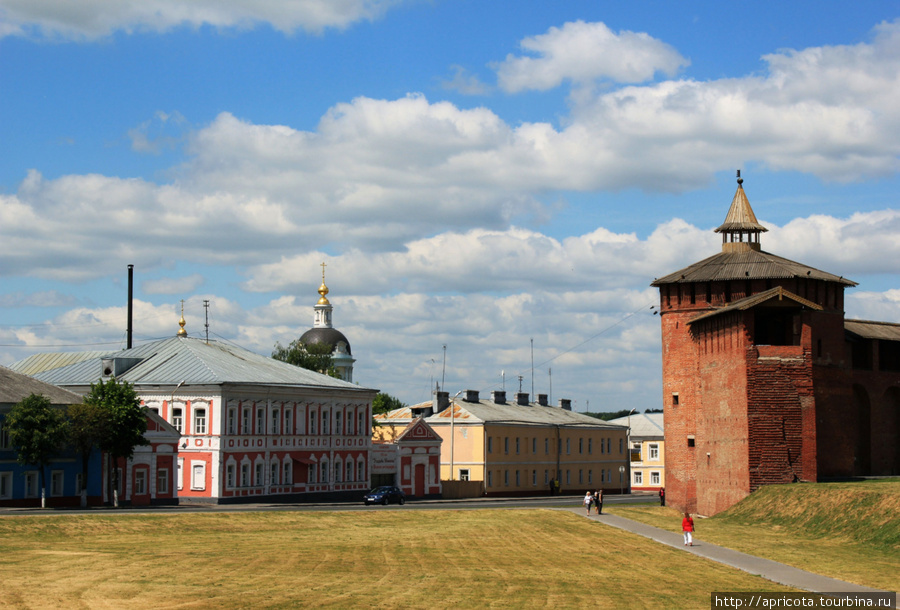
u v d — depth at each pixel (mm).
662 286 86375
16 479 66688
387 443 108438
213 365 89062
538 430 127562
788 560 46031
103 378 88938
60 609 30438
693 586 37906
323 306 183250
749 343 70812
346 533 57344
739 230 87688
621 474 144375
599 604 33719
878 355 86562
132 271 107062
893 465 86500
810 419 70500
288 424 92875
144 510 66750
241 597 33219
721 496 74250
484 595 35062
